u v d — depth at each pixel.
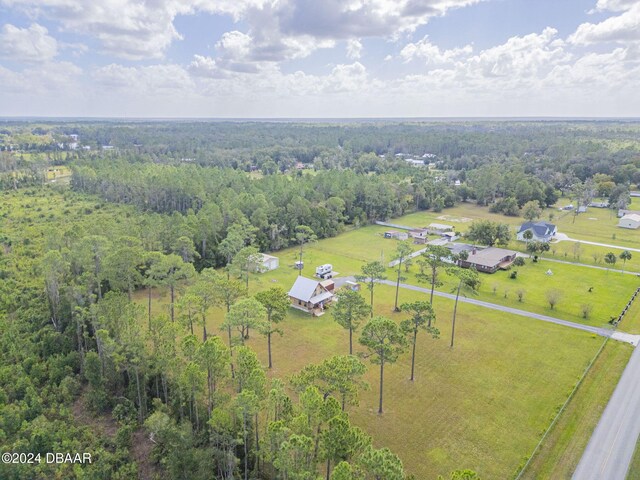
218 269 95.56
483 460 40.28
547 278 90.44
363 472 29.45
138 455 41.19
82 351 53.56
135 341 45.75
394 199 148.62
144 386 46.22
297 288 74.94
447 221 144.12
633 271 94.88
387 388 51.47
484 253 103.25
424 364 56.59
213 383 42.09
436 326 67.44
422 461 40.09
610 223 137.88
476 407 47.91
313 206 128.25
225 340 61.94
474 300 78.25
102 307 51.09
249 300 50.25
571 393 49.69
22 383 47.44
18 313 64.75
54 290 62.00
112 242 72.69
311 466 31.44
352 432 31.52
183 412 43.25
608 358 58.12
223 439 36.78
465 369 55.44
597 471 39.06
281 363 56.56
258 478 37.00
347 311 53.00
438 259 68.62
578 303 76.88
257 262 80.50
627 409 47.59
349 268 96.75
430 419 45.97
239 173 162.62
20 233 100.06
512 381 52.81
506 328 66.94
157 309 70.62
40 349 55.38
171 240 89.81
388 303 76.69
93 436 42.56
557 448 41.88
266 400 37.28
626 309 73.75
